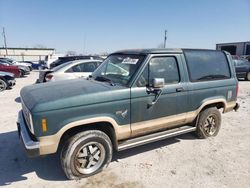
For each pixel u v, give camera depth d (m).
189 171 3.68
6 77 11.71
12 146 4.54
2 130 5.41
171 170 3.71
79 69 7.91
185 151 4.39
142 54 3.86
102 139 3.45
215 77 4.74
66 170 3.30
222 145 4.68
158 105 3.86
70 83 3.96
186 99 4.24
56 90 3.47
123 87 3.54
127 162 3.95
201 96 4.47
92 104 3.22
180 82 4.15
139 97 3.62
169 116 4.08
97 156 3.52
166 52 4.01
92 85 3.67
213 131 5.08
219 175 3.57
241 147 4.61
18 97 9.67
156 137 3.98
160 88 3.71
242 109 7.78
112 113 3.41
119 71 3.97
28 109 3.06
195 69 4.39
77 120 3.14
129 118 3.60
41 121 2.95
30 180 3.42
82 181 3.39
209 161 4.02
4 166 3.81
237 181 3.41
